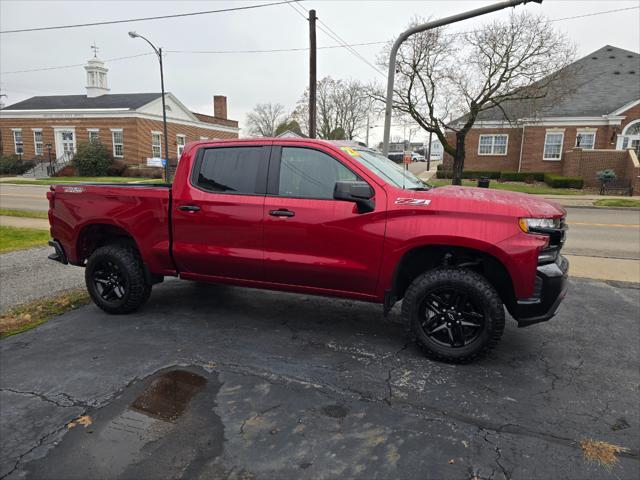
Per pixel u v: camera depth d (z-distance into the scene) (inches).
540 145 1154.7
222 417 114.8
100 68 1652.3
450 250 147.3
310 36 743.7
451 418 115.3
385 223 144.3
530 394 127.6
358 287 153.3
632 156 943.0
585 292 229.9
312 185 156.0
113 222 185.0
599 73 1208.8
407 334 149.6
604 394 128.0
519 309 136.4
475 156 1242.6
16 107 1657.2
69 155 1502.2
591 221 543.5
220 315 190.5
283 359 148.3
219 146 171.2
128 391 127.6
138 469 95.8
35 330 173.8
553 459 99.8
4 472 95.5
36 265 275.4
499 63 911.0
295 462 98.1
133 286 184.9
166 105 1566.2
